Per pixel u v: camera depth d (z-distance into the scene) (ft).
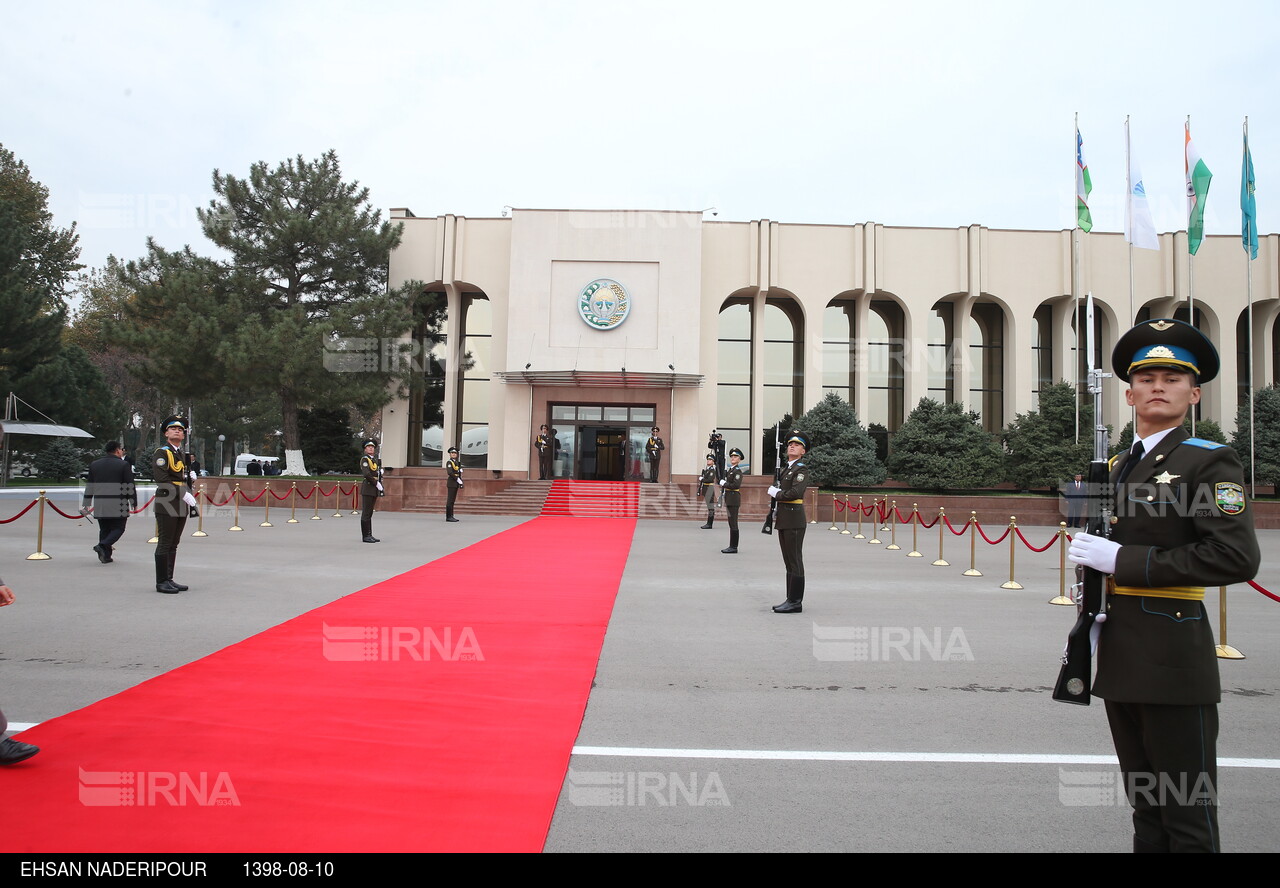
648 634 24.67
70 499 86.02
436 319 107.14
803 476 28.89
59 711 16.06
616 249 96.53
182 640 22.38
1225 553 8.33
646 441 98.89
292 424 90.94
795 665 21.21
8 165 126.93
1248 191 80.94
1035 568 44.86
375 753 14.05
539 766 13.69
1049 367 106.73
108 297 139.85
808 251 99.81
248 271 86.89
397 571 36.91
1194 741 8.75
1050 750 15.14
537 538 55.42
